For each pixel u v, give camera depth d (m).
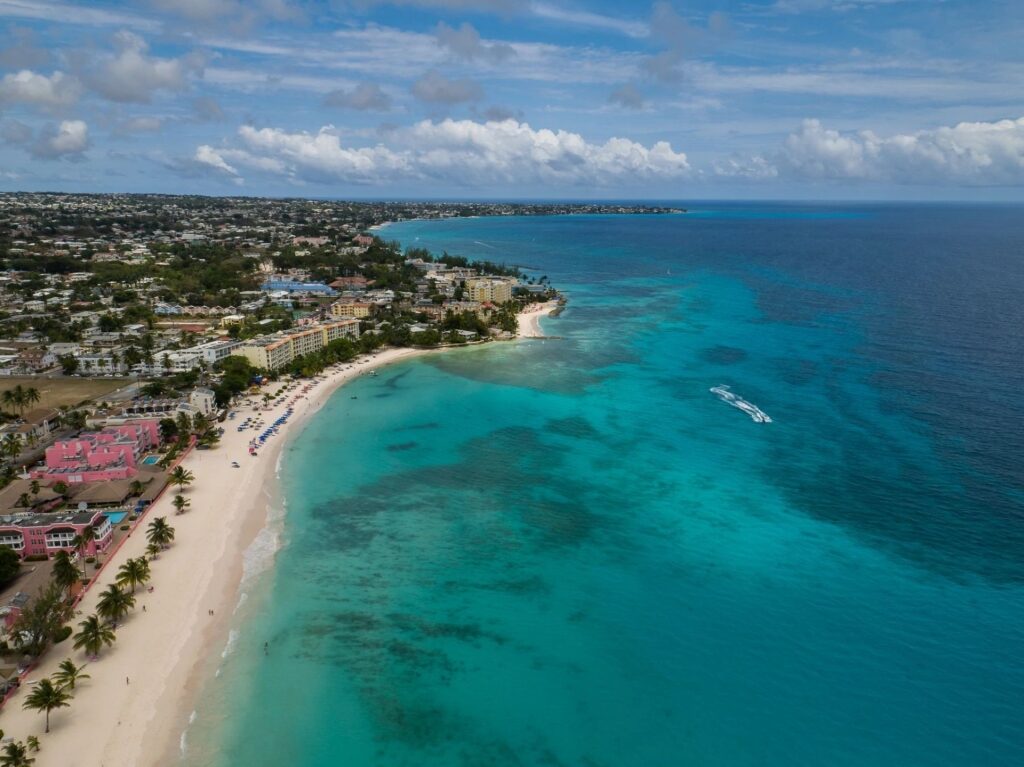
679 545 130.75
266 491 156.75
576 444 182.50
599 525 139.12
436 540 134.62
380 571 124.12
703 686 95.31
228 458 175.75
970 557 124.19
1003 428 182.62
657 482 158.00
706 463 167.62
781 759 83.50
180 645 103.62
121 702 92.06
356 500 152.12
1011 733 86.56
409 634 106.81
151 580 120.06
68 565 111.06
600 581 120.06
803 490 151.25
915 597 113.19
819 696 93.12
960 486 150.62
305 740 86.75
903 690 93.81
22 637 98.88
